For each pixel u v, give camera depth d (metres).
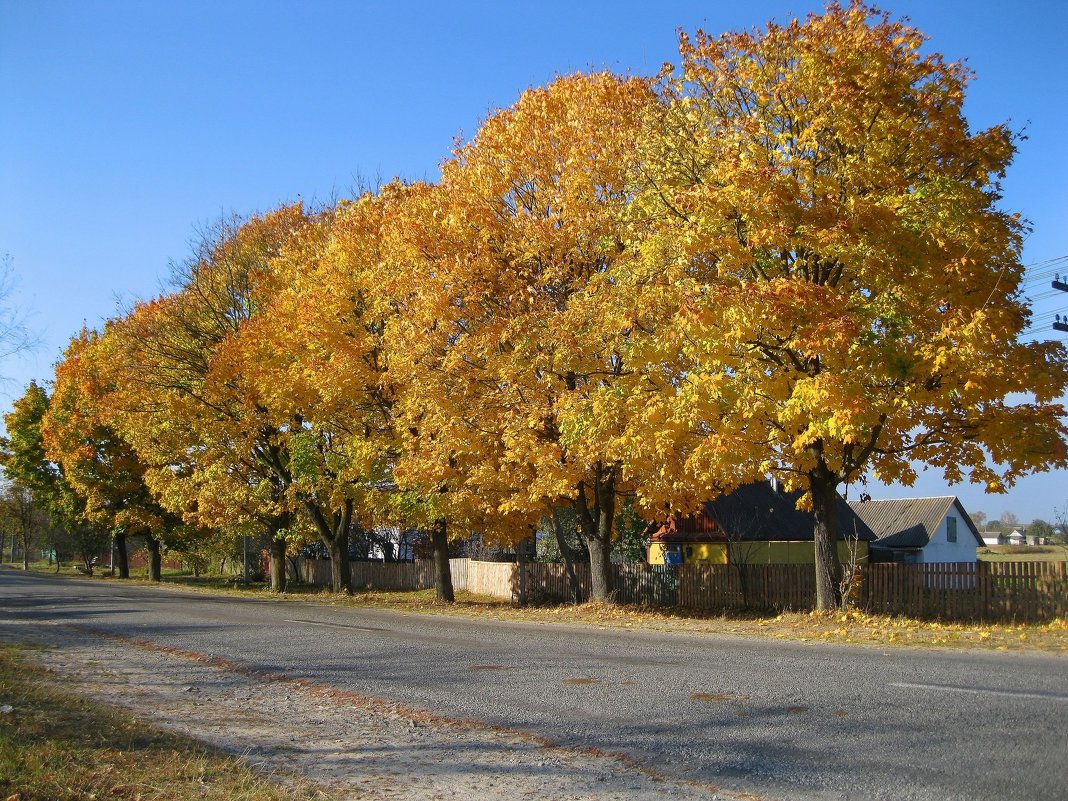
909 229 15.67
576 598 27.80
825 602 18.56
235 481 32.47
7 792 6.14
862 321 15.77
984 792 5.95
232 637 16.50
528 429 20.70
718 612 23.67
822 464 18.47
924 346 15.76
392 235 23.66
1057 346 16.83
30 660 13.38
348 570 34.56
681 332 16.67
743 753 7.20
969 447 17.47
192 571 72.38
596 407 18.53
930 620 18.33
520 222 20.88
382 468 27.06
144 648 15.13
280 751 8.00
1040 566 17.47
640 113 19.86
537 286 20.80
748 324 15.54
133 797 6.39
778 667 11.09
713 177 16.88
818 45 16.58
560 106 21.80
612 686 10.23
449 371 21.38
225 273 33.75
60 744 7.67
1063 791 5.89
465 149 22.91
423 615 22.38
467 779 6.98
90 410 44.41
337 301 26.11
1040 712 7.95
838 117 16.25
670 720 8.41
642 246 17.67
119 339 34.88
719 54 17.89
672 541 39.75
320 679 11.62
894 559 48.91
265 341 28.94
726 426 16.95
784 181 15.97
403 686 10.88
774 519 39.72
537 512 27.39
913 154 16.61
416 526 29.53
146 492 49.91
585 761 7.32
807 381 15.42
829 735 7.51
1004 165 16.95
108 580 55.28
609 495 23.83
